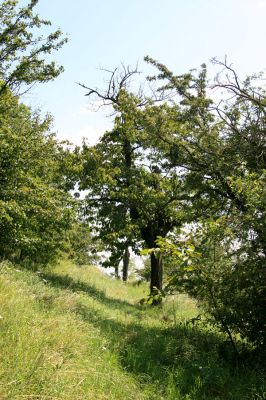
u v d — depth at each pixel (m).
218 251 8.84
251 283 8.50
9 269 10.41
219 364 7.95
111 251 21.27
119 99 17.95
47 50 19.70
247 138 12.03
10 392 4.46
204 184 13.51
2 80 18.92
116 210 19.70
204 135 13.27
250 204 8.70
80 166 19.38
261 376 7.51
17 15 18.98
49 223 15.71
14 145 14.36
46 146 16.05
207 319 9.27
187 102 14.03
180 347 8.60
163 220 20.94
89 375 5.88
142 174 19.77
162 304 17.12
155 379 6.94
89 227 20.78
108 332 8.90
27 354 5.38
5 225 13.76
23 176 14.75
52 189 15.81
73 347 6.60
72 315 8.54
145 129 14.70
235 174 12.30
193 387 6.86
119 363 7.26
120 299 18.39
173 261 8.99
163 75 14.65
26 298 7.93
